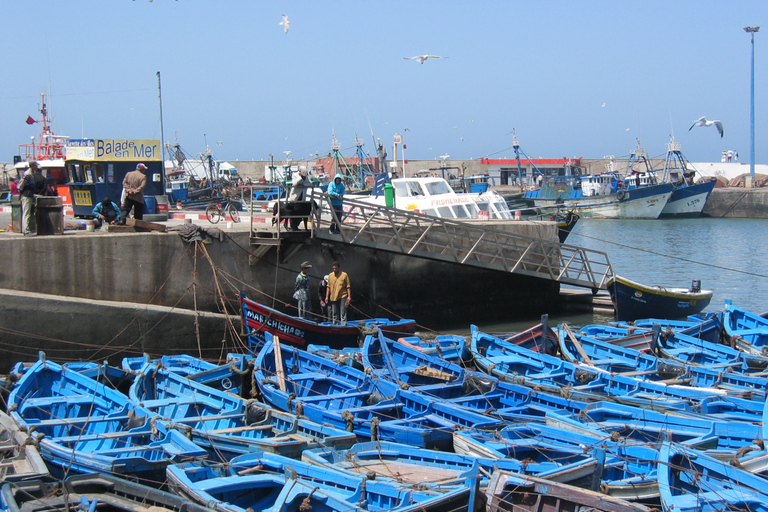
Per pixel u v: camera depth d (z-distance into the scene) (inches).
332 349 769.6
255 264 895.1
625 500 366.3
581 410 538.3
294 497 365.1
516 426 501.7
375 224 1090.1
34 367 606.2
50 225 796.0
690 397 593.6
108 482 370.0
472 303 1101.1
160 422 485.7
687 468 403.5
